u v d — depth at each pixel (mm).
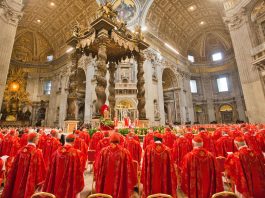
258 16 16172
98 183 3307
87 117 21156
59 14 27312
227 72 31094
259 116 15102
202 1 25547
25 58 32625
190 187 3084
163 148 3510
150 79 22172
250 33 16328
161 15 25422
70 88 9969
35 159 3271
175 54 29203
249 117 15836
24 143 6340
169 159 3461
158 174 3371
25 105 30047
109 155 3398
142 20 23109
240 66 16953
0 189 4164
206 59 33656
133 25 23359
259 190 2951
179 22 28562
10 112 27297
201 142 3299
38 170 3277
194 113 31016
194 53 34000
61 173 3125
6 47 15383
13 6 16219
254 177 3020
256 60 14852
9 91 28172
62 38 30359
